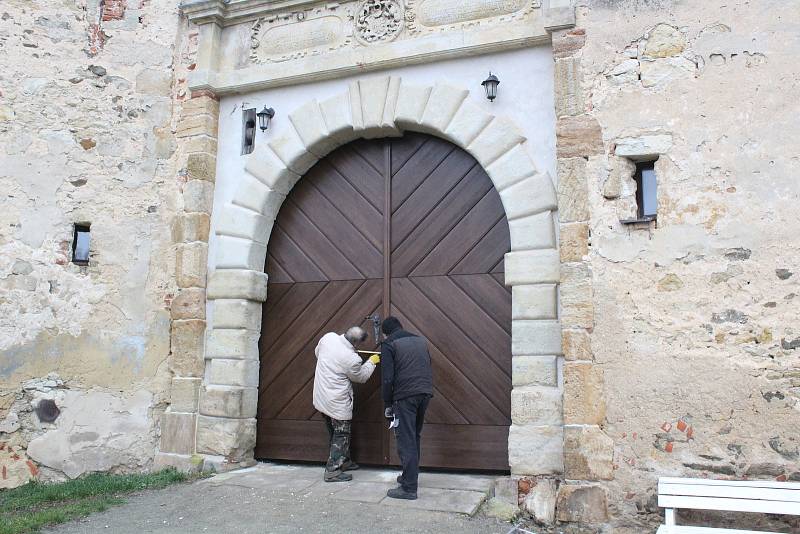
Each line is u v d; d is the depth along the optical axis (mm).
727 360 4453
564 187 4961
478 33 5543
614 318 4727
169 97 6543
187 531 4379
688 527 3953
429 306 5719
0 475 5711
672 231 4680
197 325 6109
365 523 4457
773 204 4488
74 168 6238
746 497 4129
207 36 6461
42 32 6328
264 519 4562
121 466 6012
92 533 4375
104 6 6559
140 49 6543
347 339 5523
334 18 6148
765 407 4340
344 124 5957
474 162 5746
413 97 5742
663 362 4582
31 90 6219
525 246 5199
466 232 5703
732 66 4688
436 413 5551
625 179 4836
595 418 4672
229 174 6363
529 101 5434
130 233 6285
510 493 4945
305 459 5969
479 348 5527
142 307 6219
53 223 6125
